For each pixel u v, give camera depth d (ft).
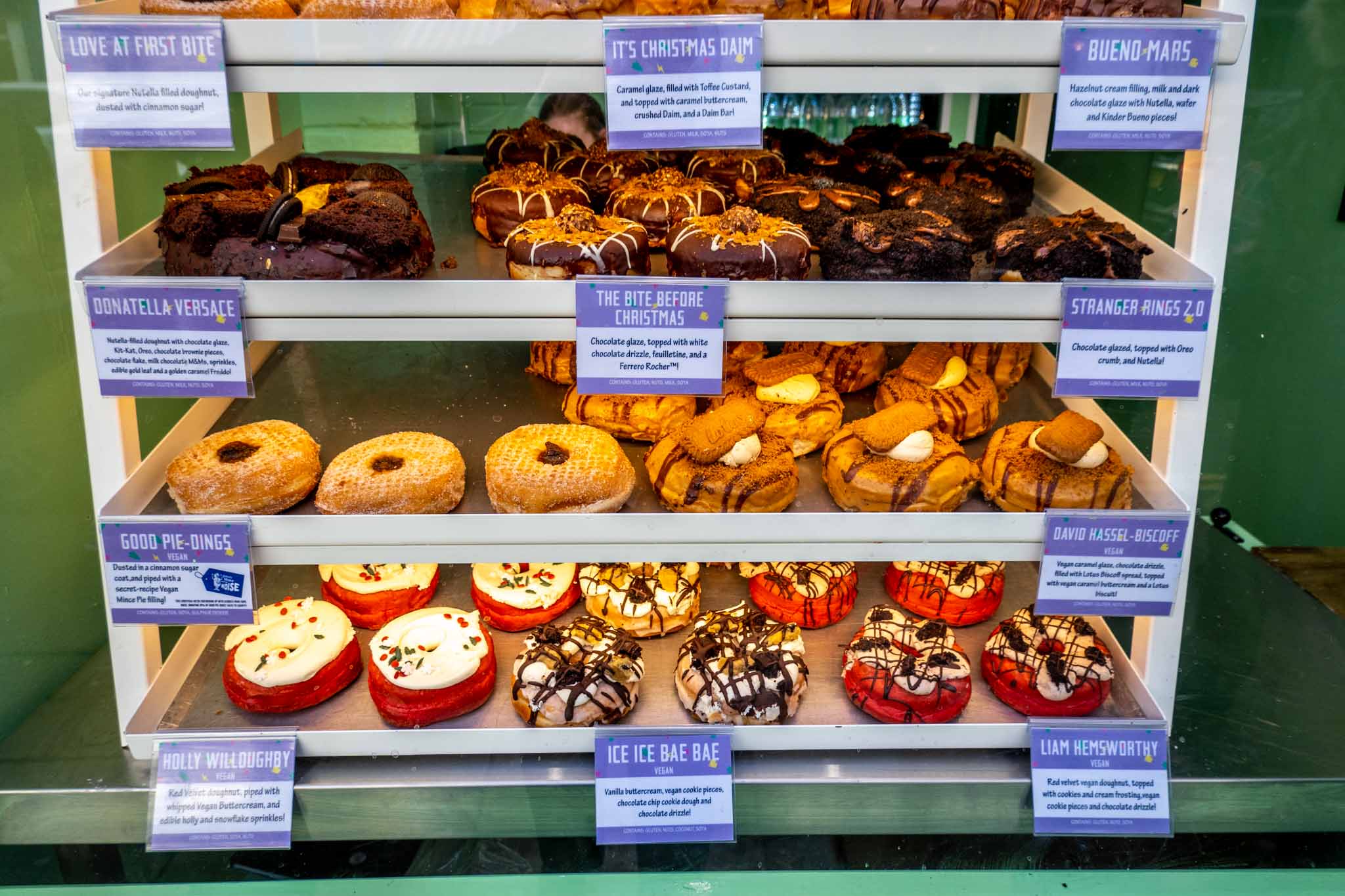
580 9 2.29
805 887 2.65
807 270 2.64
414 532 2.49
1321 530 3.80
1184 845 2.72
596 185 3.45
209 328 2.26
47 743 2.64
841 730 2.61
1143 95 2.13
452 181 3.81
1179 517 2.41
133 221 3.17
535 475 2.59
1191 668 2.94
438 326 2.33
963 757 2.64
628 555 2.55
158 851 2.65
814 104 4.54
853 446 2.76
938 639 2.79
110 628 2.52
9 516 2.70
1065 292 2.28
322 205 2.79
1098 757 2.57
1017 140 3.77
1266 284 3.58
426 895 2.63
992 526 2.51
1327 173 3.36
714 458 2.63
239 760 2.54
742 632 2.77
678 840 2.56
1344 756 2.64
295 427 2.78
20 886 2.63
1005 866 2.69
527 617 2.98
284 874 2.67
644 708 2.68
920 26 2.11
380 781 2.56
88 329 2.30
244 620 2.47
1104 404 3.76
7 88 2.58
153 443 3.25
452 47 2.11
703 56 2.10
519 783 2.56
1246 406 3.76
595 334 2.31
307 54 2.10
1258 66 3.33
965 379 3.15
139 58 2.06
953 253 2.50
